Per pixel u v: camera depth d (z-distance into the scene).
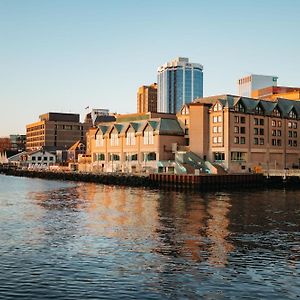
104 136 164.38
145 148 144.12
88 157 184.25
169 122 144.00
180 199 82.62
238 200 80.69
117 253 37.12
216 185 110.69
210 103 138.12
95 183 139.88
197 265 33.47
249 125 134.50
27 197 88.38
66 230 48.09
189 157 131.12
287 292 27.78
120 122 169.12
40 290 28.00
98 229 48.62
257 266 33.28
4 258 35.34
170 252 37.53
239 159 131.88
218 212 62.81
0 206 71.56
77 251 37.84
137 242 41.53
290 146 145.75
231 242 41.62
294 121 147.38
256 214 60.75
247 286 28.78
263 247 39.59
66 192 101.50
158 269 32.38
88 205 72.75
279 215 59.88
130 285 28.92
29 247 39.38
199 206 70.38
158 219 55.97
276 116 141.75
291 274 31.31
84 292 27.69
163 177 116.19
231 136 130.12
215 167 125.94
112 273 31.41
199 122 135.12
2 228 49.41
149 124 142.88
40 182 148.75
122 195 92.44
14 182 149.25
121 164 154.38
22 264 33.62
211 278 30.33
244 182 115.88
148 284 29.11
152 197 87.19
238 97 138.00
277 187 117.38
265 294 27.44
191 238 43.41
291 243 41.34
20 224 52.31
